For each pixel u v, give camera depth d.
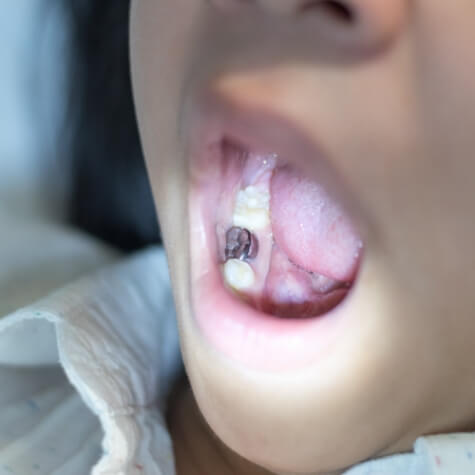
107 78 0.45
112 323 0.30
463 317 0.23
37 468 0.28
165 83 0.25
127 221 0.44
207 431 0.30
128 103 0.44
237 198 0.26
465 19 0.21
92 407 0.27
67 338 0.28
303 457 0.25
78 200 0.45
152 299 0.33
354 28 0.21
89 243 0.41
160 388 0.31
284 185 0.26
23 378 0.31
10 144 0.47
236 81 0.23
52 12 0.47
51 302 0.29
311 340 0.24
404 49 0.22
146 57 0.26
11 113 0.47
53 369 0.32
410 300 0.23
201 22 0.24
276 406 0.24
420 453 0.26
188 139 0.25
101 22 0.45
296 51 0.22
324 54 0.22
